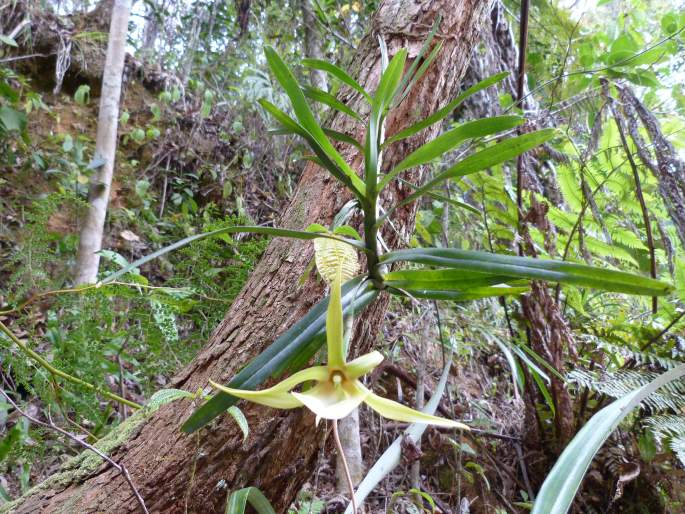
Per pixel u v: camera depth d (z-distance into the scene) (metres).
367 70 0.60
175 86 1.90
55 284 0.63
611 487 0.76
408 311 1.03
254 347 0.49
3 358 0.59
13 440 0.56
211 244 0.71
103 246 1.46
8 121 1.28
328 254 0.38
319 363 0.44
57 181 1.53
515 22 1.52
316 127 0.37
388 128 0.57
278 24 1.90
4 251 1.26
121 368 0.66
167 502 0.45
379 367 0.91
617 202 0.96
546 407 0.84
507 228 0.93
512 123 0.35
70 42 1.83
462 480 0.83
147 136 1.79
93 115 1.85
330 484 0.80
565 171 0.95
